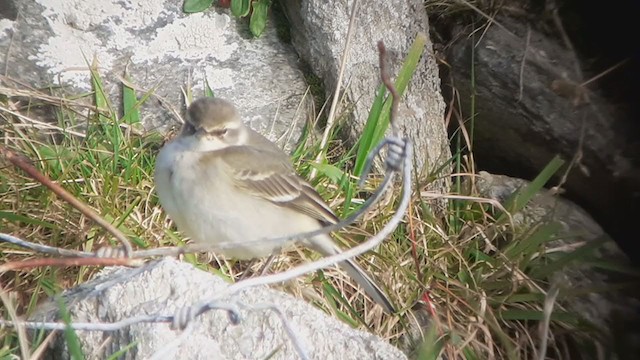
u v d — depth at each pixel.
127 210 9.84
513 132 11.48
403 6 11.48
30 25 10.97
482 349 9.38
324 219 9.58
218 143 9.12
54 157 10.20
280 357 7.44
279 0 11.74
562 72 11.36
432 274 9.86
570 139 11.16
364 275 9.20
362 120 11.23
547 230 9.98
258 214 9.19
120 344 7.38
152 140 10.92
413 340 9.35
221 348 7.41
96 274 8.77
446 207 10.74
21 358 7.44
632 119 11.12
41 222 9.48
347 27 11.34
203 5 11.38
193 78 11.40
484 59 11.57
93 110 10.86
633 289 10.14
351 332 7.75
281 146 11.39
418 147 11.12
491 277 9.92
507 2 11.88
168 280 7.62
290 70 11.64
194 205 8.96
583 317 9.77
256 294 7.77
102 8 11.13
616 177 10.96
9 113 10.71
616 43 11.52
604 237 9.91
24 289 9.16
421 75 11.36
